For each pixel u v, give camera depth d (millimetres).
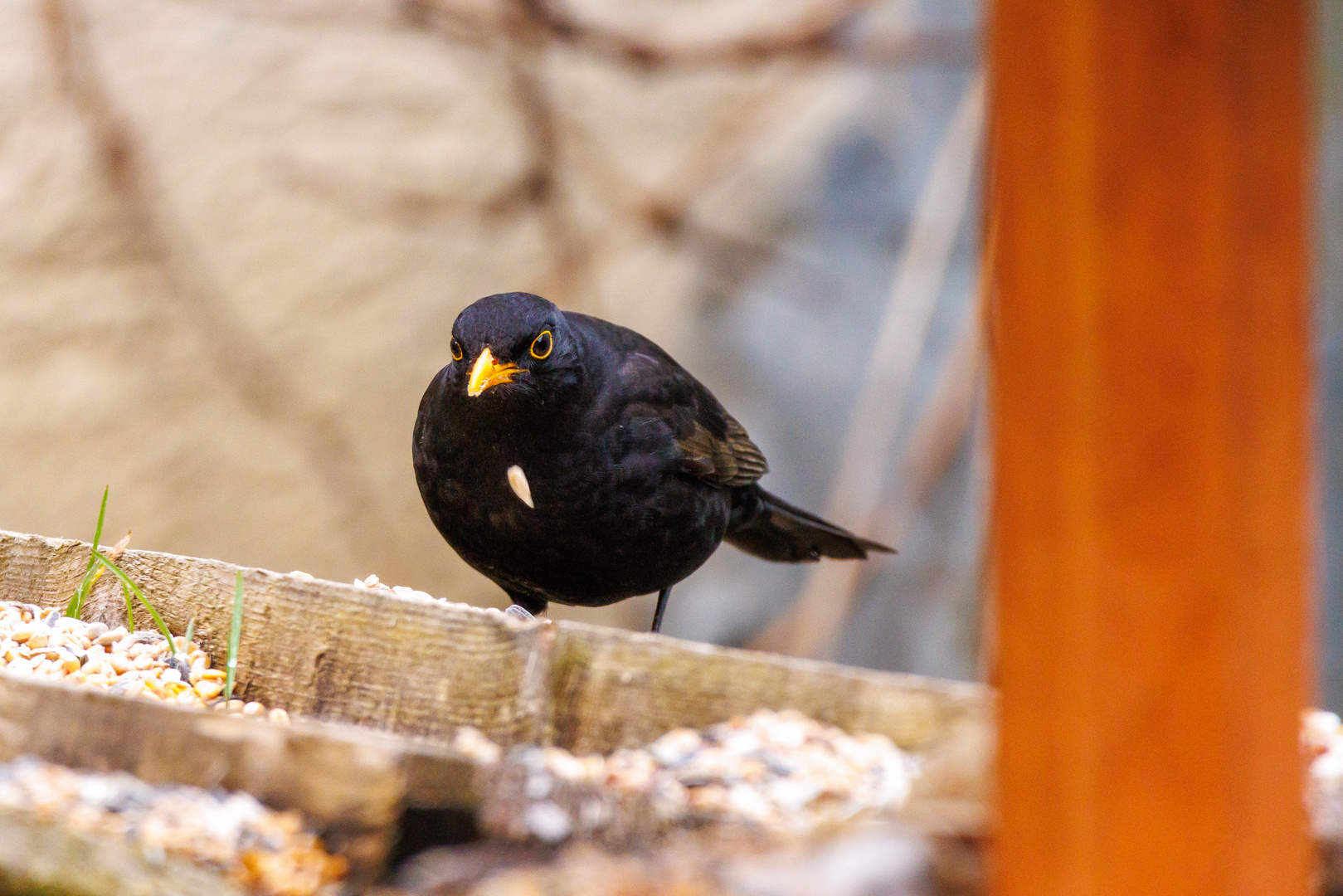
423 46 26547
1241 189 4316
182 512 26016
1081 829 4398
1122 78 4297
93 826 5195
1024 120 4410
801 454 28547
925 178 28844
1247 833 4371
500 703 6852
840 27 21625
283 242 26469
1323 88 24203
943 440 20906
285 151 26156
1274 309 4383
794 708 6668
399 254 26891
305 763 5422
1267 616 4402
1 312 25406
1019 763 4492
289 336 26609
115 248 25828
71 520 25516
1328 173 24203
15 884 4625
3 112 25312
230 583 7820
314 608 7348
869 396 22078
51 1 24844
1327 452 24484
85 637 7844
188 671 7590
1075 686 4402
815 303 28844
